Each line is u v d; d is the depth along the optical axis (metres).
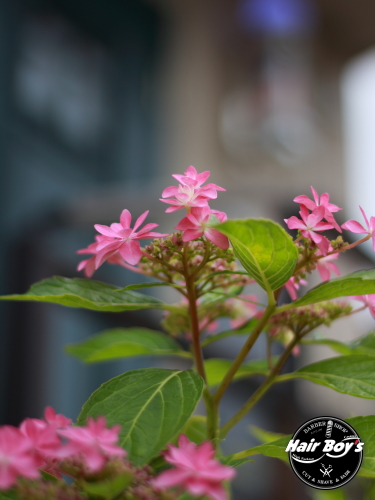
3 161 2.54
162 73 3.57
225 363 0.76
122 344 0.75
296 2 3.40
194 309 0.64
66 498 0.52
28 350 1.32
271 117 3.42
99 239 0.65
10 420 1.28
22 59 2.75
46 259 1.37
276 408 1.24
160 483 0.49
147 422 0.56
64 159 2.90
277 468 1.18
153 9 3.55
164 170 3.46
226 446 2.17
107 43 3.24
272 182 3.42
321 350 2.53
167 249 0.62
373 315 0.68
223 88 3.54
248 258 0.60
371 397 0.61
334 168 3.53
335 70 3.67
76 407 2.45
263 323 0.63
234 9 3.53
